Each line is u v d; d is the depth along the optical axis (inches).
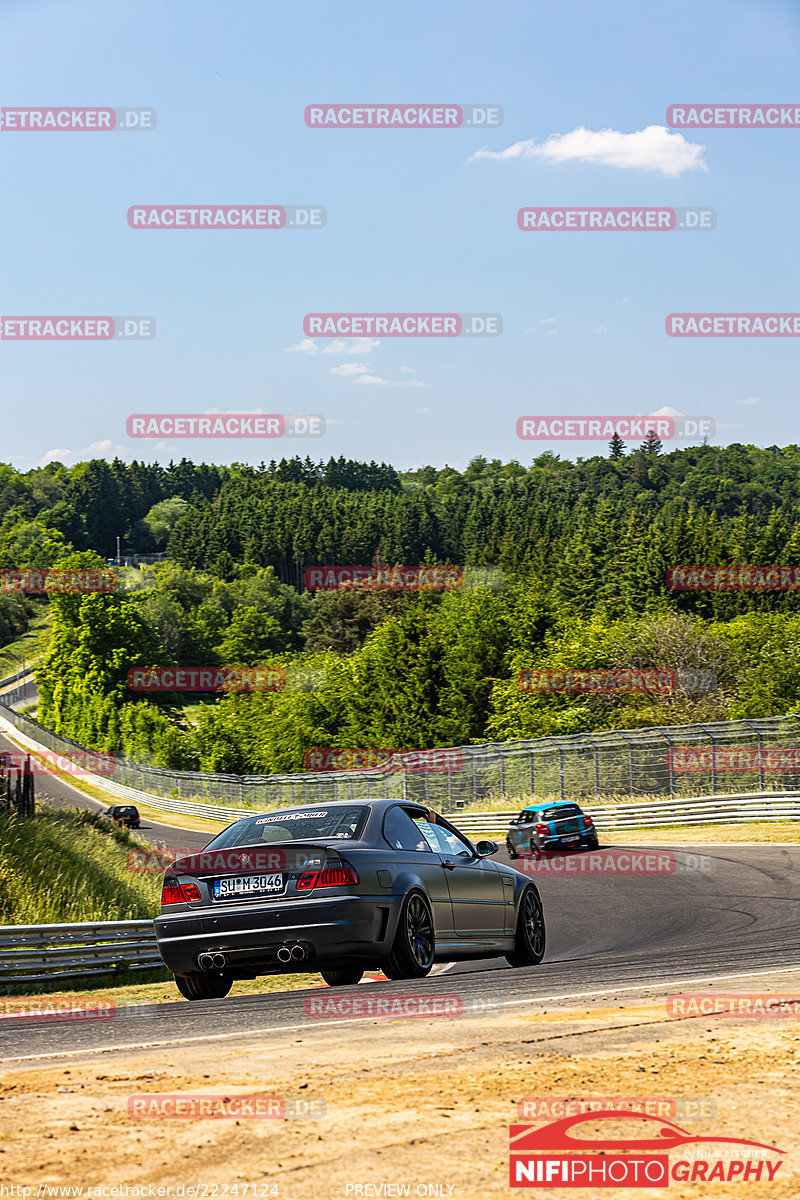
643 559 6860.2
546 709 3796.8
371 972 744.3
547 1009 388.8
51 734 7283.5
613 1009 376.5
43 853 1226.0
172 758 6427.2
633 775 2503.7
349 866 515.2
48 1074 278.2
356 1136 201.9
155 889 1355.8
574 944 885.2
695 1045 293.0
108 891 1203.9
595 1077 251.1
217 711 6692.9
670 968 555.5
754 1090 236.7
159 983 844.0
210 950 518.0
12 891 1077.8
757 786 2250.2
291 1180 178.2
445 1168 183.3
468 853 631.8
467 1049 294.0
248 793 4520.2
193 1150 194.9
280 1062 282.2
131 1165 186.5
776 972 503.8
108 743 7554.1
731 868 1445.6
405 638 5565.9
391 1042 313.0
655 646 3560.5
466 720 5152.6
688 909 1072.8
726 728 2284.7
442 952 569.0
